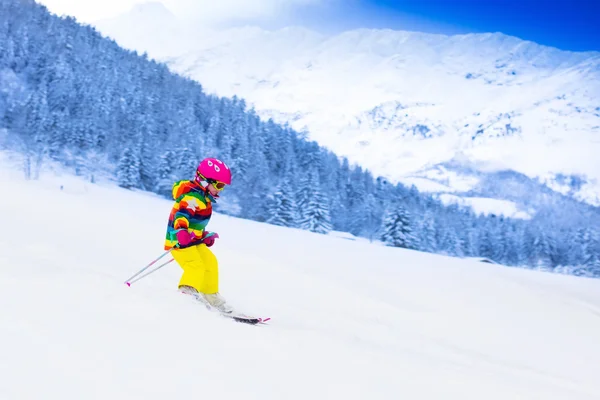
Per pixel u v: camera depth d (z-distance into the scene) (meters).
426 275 20.33
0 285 3.24
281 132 102.00
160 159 70.69
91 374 2.17
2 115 76.56
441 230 84.12
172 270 9.40
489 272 25.38
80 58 111.25
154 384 2.18
